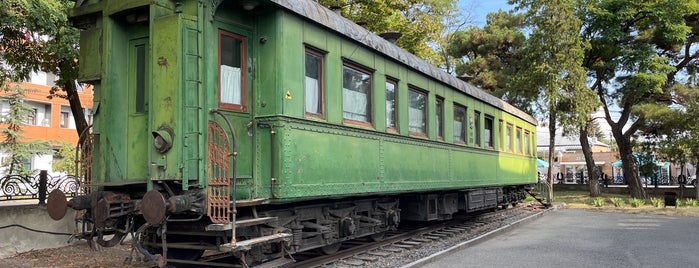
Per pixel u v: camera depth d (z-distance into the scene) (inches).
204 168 208.1
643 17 866.8
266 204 239.6
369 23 683.4
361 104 301.6
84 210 228.7
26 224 338.3
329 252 306.3
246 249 203.5
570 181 1525.6
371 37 312.5
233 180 201.6
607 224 527.5
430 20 776.3
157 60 209.9
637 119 956.6
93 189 228.5
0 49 389.7
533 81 818.2
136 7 216.8
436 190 410.9
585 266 295.7
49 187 370.9
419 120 378.0
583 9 880.3
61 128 1233.4
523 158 657.0
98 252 336.8
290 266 265.0
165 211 191.5
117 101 226.1
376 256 306.5
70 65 388.2
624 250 353.1
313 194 247.0
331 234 283.9
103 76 223.1
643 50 847.1
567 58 795.4
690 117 842.8
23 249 335.3
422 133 380.5
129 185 222.1
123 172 226.2
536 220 566.6
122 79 228.8
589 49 872.9
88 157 236.2
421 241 370.9
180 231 229.1
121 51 229.0
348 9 690.2
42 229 347.6
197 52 210.5
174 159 203.8
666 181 1464.1
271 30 235.6
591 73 951.6
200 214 207.6
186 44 208.7
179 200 197.5
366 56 304.7
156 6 212.7
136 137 225.9
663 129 895.7
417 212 400.8
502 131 571.5
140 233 210.1
